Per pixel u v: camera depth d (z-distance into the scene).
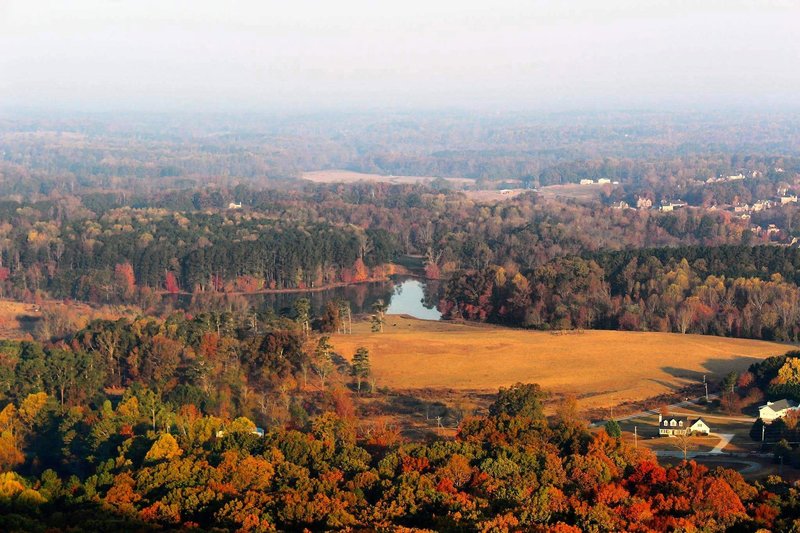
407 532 93.81
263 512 104.62
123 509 109.31
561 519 102.88
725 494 107.06
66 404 174.75
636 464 123.50
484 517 101.50
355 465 120.81
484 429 136.25
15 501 114.25
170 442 131.88
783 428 155.88
